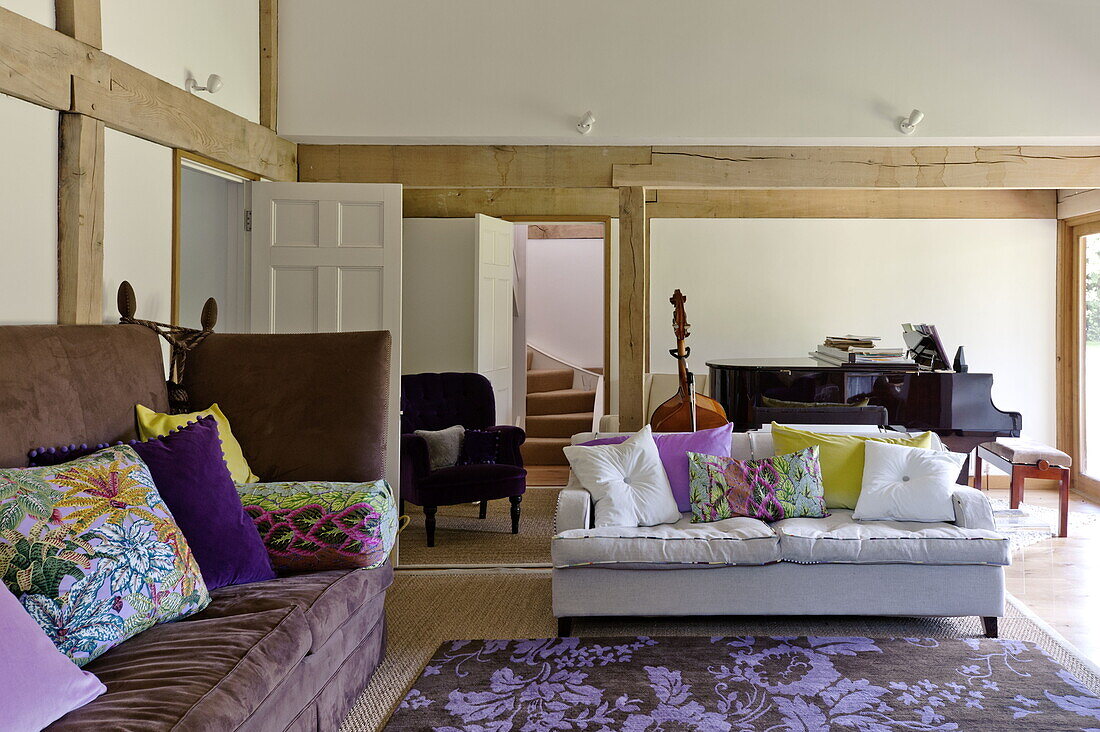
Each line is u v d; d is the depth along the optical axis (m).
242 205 5.32
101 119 3.74
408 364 8.03
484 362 7.59
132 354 3.32
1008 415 5.87
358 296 5.31
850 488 4.25
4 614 1.92
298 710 2.56
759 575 3.77
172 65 4.39
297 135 5.51
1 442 2.53
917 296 7.77
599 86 5.45
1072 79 5.35
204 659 2.22
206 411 3.50
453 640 3.80
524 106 5.46
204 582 2.76
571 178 5.63
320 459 3.55
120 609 2.29
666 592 3.77
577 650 3.66
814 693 3.21
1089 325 7.35
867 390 5.90
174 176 4.43
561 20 5.46
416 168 5.64
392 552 5.00
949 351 7.77
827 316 7.84
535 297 10.41
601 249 10.28
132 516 2.45
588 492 4.13
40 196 3.49
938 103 5.39
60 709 1.90
